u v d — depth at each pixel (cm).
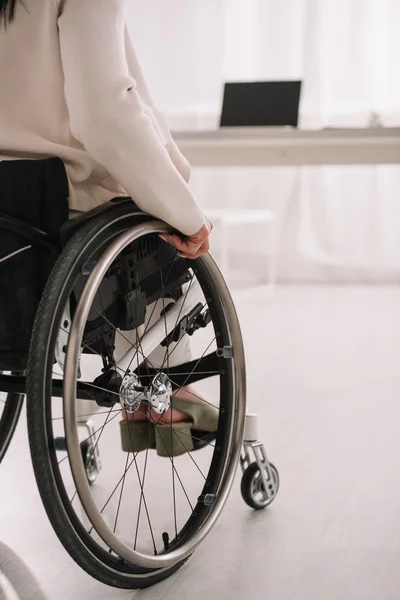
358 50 453
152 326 131
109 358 120
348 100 457
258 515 151
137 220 120
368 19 451
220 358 141
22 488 167
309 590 122
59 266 104
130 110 110
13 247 108
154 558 117
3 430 146
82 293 104
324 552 135
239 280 475
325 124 460
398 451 188
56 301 103
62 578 127
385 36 451
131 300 120
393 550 136
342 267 474
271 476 154
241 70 467
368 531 144
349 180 470
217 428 143
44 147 116
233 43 466
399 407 227
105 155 113
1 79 117
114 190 128
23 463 183
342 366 276
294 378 260
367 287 455
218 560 132
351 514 151
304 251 478
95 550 109
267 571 128
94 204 122
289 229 479
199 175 485
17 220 107
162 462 182
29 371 101
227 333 140
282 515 151
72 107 111
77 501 160
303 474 173
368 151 355
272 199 479
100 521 107
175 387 146
